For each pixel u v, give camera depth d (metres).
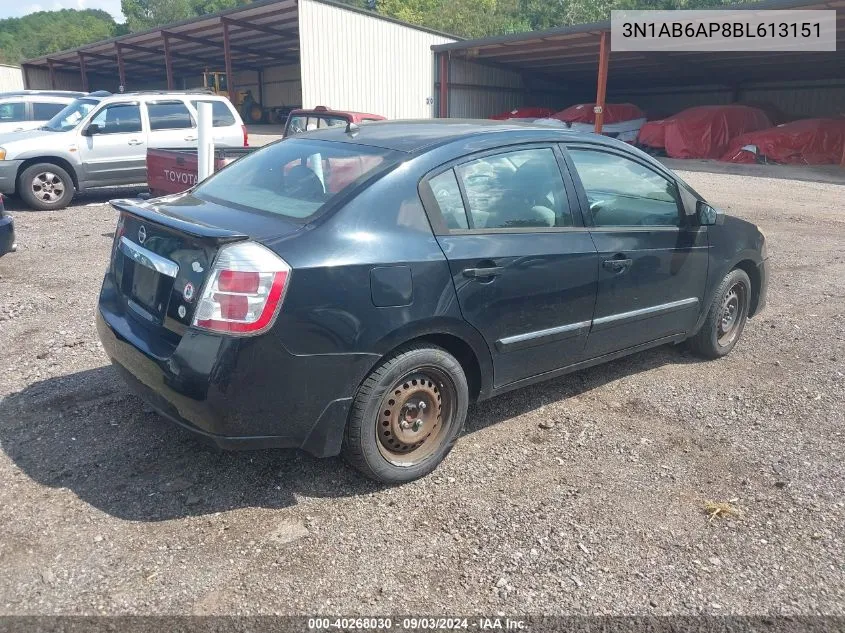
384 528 3.16
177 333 3.14
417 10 71.94
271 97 45.41
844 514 3.34
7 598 2.65
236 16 27.70
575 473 3.68
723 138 24.95
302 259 3.04
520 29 66.00
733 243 5.10
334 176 3.52
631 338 4.50
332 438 3.25
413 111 28.58
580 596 2.77
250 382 2.98
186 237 3.12
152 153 9.23
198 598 2.69
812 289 7.50
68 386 4.52
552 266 3.84
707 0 55.31
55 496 3.31
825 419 4.34
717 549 3.07
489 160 3.76
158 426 4.00
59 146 11.34
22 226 9.99
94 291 6.70
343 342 3.12
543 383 4.84
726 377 5.00
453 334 3.49
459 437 4.02
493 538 3.11
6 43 108.19
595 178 4.22
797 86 33.31
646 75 34.53
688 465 3.78
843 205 13.99
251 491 3.41
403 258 3.27
